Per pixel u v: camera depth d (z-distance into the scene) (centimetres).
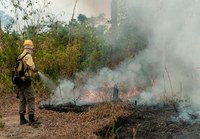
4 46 1239
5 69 1177
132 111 799
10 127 705
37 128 701
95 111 789
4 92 1045
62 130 688
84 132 666
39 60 1141
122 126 710
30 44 718
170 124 711
